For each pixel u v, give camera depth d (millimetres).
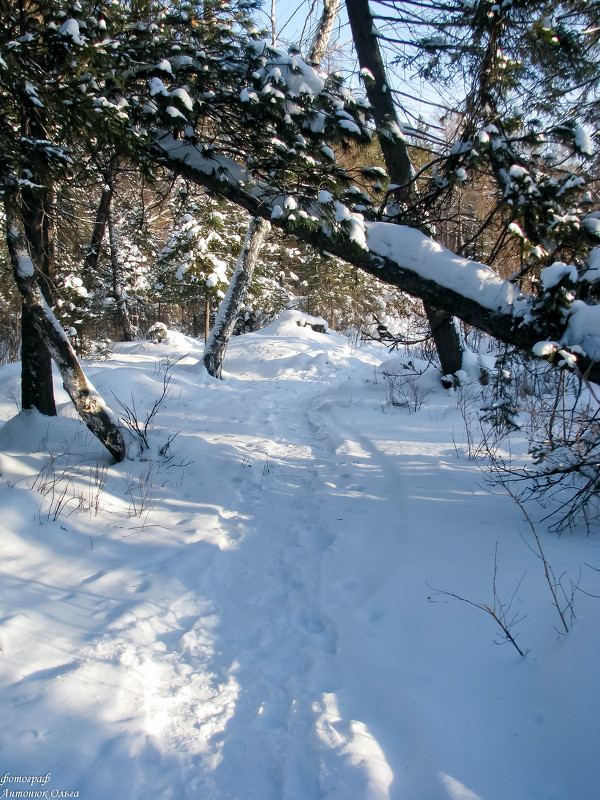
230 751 2395
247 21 5270
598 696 2258
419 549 4082
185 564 4043
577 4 6281
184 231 16000
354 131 4660
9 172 3980
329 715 2527
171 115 4277
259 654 3123
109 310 20891
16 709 2439
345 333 22969
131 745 2334
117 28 4594
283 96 4449
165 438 6836
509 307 4781
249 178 5145
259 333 19766
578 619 2768
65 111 3973
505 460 5910
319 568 4094
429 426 8148
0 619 3033
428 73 6871
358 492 5668
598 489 4059
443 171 5629
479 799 1987
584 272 4383
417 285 4984
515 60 5668
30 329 6445
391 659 2920
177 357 15828
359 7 7984
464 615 3145
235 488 6027
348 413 9742
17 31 4223
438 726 2371
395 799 2080
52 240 5848
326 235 4965
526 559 3604
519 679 2574
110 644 2980
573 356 4059
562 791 1976
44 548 4027
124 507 5094
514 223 4852
